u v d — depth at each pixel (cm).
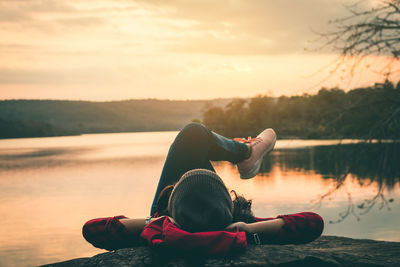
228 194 149
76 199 3400
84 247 1728
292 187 3438
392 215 1939
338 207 2289
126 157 8681
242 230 152
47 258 1561
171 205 147
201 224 140
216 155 189
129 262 146
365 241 237
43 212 2823
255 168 203
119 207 2859
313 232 158
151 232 148
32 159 9206
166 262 142
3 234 2078
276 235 156
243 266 136
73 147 14662
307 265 142
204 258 141
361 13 477
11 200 3559
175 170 182
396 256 168
